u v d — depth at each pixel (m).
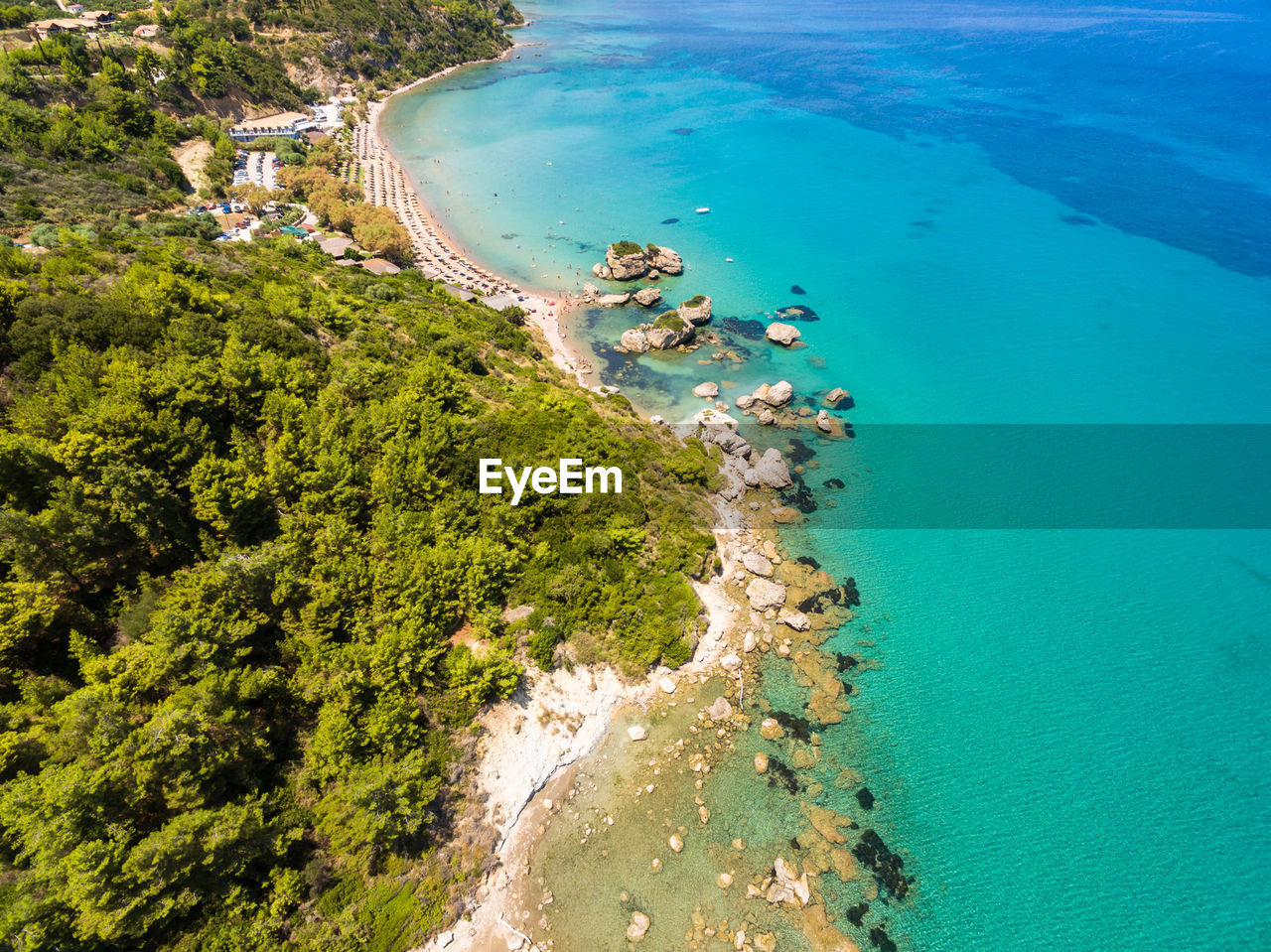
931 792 40.03
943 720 44.00
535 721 39.38
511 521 45.31
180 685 30.77
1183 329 87.75
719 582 51.75
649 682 44.19
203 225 87.25
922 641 49.12
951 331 88.25
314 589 36.81
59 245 61.28
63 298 45.16
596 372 79.69
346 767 32.56
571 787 38.88
